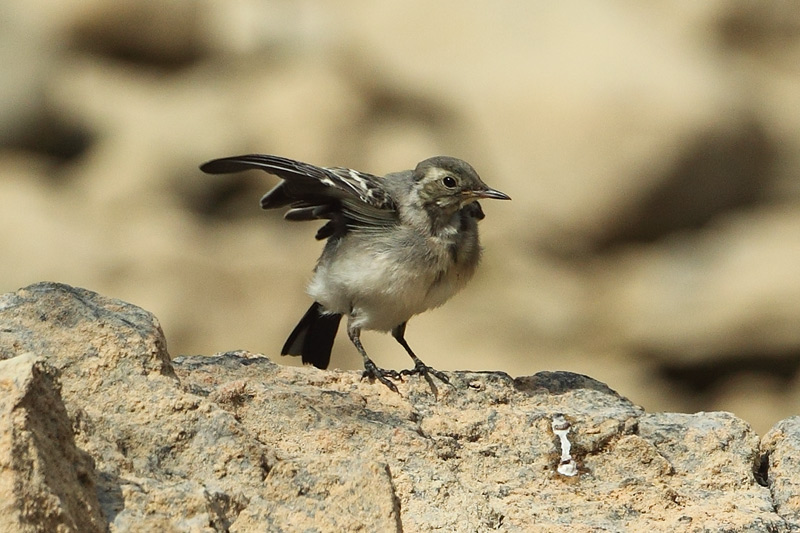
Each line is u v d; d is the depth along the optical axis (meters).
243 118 26.81
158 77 29.42
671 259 23.67
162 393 6.01
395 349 20.06
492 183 24.88
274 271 21.89
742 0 27.39
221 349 20.59
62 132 26.75
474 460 6.73
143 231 23.44
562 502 6.43
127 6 28.94
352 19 28.16
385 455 6.45
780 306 21.58
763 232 23.69
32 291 6.38
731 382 21.69
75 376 6.00
